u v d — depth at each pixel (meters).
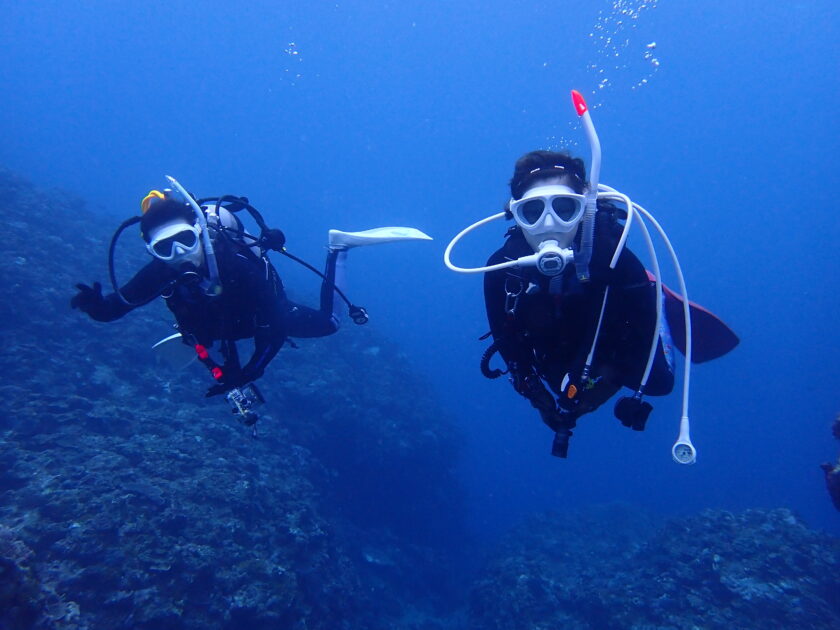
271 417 12.95
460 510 20.56
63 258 13.28
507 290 2.30
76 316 11.49
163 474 8.32
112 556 6.39
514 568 14.18
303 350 16.42
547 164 2.33
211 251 3.10
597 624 11.12
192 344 3.39
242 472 9.37
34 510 6.58
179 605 6.50
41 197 16.27
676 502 37.59
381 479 16.31
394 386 18.62
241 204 3.76
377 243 5.21
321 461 14.41
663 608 10.09
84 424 8.79
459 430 20.55
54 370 9.80
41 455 7.61
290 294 19.42
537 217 2.13
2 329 9.98
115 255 15.21
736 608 9.47
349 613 9.78
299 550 8.94
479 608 13.97
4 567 4.72
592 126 1.90
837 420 7.04
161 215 3.14
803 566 9.94
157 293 3.17
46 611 5.24
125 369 11.09
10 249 11.81
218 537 7.68
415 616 13.74
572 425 2.34
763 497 38.91
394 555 15.52
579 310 2.20
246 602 7.04
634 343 2.20
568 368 2.33
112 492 7.27
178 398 11.12
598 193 2.19
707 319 3.31
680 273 2.09
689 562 10.92
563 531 19.17
